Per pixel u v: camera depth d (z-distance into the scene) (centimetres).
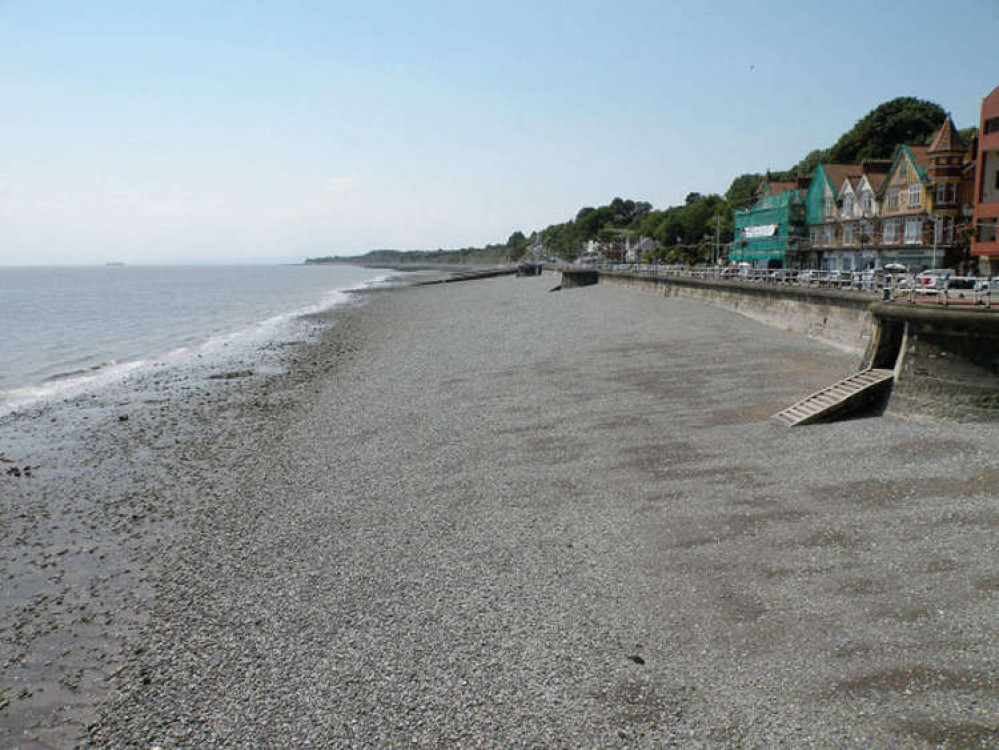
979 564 1187
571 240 19350
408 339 4722
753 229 7575
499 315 5828
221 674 1034
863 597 1123
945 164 4853
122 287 14500
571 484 1708
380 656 1051
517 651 1045
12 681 1051
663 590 1192
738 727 870
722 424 2088
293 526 1562
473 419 2361
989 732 829
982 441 1739
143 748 888
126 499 1798
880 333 2205
